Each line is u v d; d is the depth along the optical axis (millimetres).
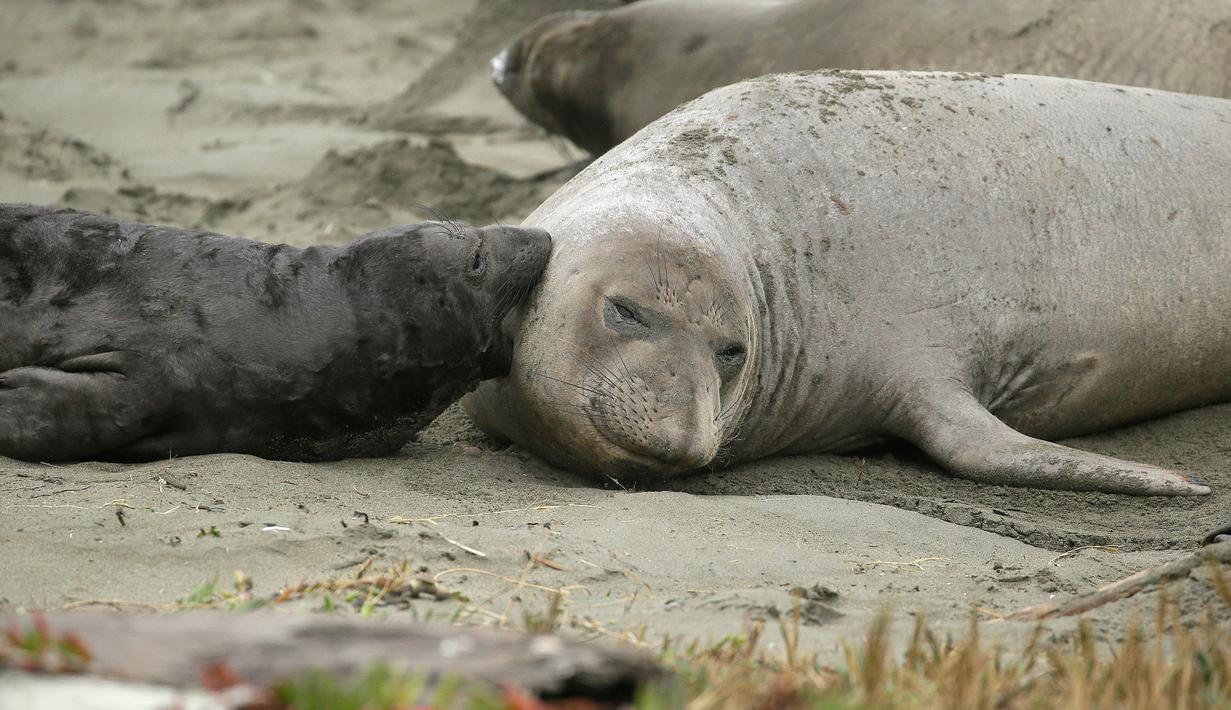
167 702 10781
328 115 65062
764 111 30156
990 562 21375
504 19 67812
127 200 46062
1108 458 26672
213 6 92062
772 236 28406
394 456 26141
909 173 29719
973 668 14078
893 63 38531
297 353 24281
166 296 24156
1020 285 29734
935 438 28000
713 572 19562
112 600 16984
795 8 41719
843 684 14125
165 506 20734
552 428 25703
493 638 12188
